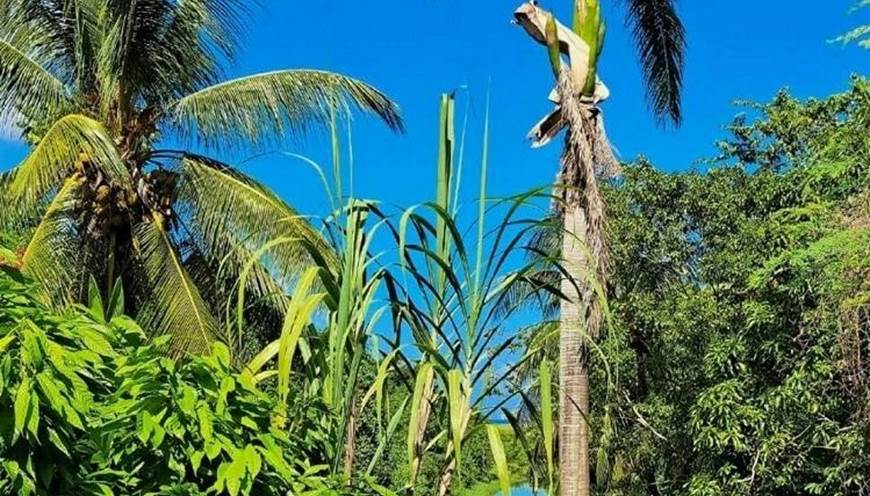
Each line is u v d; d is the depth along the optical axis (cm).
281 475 365
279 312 1364
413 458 435
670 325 1539
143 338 404
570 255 1011
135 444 354
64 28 1432
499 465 409
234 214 1402
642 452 1596
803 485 1358
